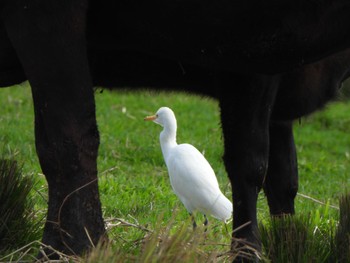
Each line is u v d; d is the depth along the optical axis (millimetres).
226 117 15984
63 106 14148
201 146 28672
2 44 14773
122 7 14438
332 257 15617
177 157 17625
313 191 25906
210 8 14281
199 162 17531
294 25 14273
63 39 14016
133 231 17484
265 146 15969
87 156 14273
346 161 31391
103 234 14312
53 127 14180
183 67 16344
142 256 12758
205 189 17250
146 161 26734
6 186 16047
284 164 18625
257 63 14844
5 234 15805
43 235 14375
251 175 15828
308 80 17672
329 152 32406
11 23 14109
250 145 15836
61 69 14070
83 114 14219
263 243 15633
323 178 27922
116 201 20906
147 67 16344
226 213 17234
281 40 14406
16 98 33031
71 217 14148
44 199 18469
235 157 15898
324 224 18219
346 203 16047
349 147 33281
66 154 14164
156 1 14305
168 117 18594
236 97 15828
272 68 14945
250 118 15828
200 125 32031
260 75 15555
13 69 15297
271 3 14180
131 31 14812
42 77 14094
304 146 32562
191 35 14602
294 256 15375
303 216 16062
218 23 14375
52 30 13992
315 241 15688
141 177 24562
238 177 15867
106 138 28406
